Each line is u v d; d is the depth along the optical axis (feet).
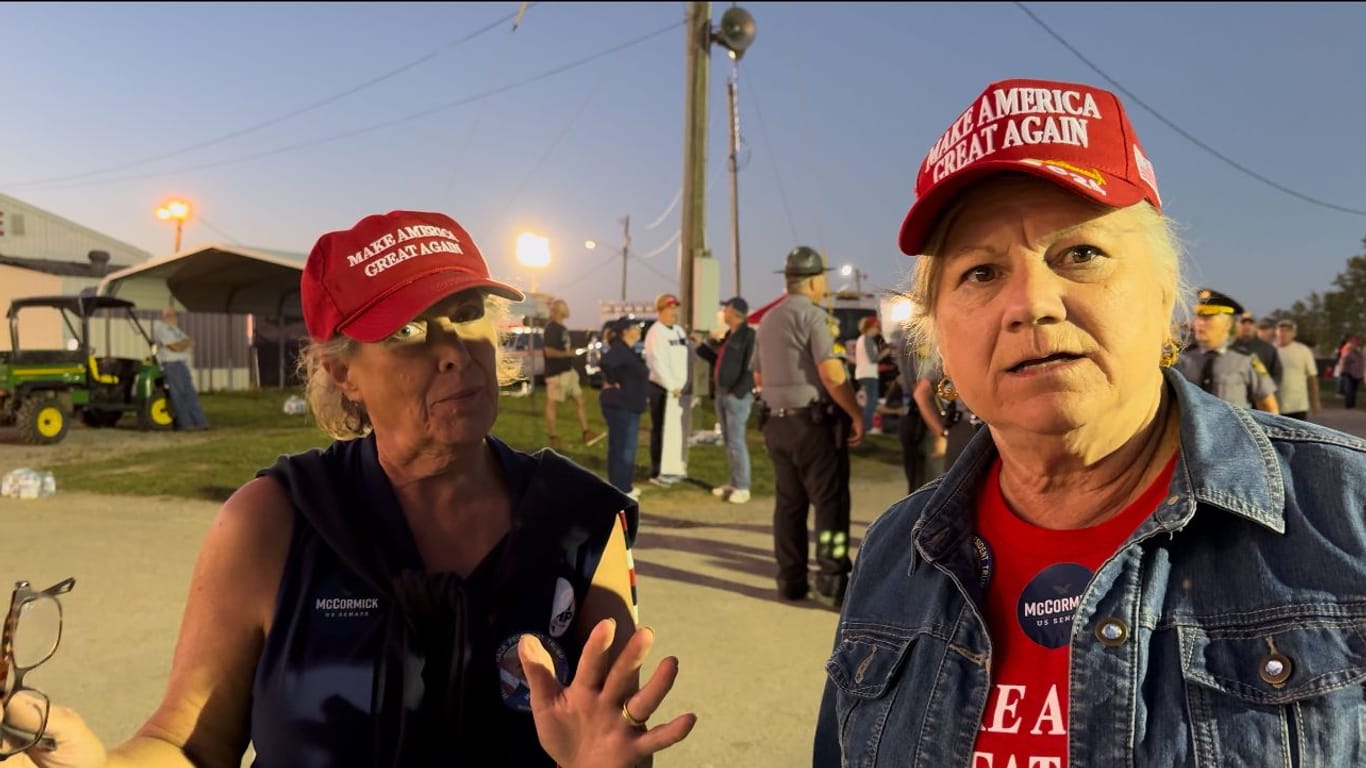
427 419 4.32
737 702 11.73
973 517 3.92
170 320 33.94
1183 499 3.33
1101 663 3.29
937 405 14.80
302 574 4.28
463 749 4.10
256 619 4.33
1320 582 3.07
